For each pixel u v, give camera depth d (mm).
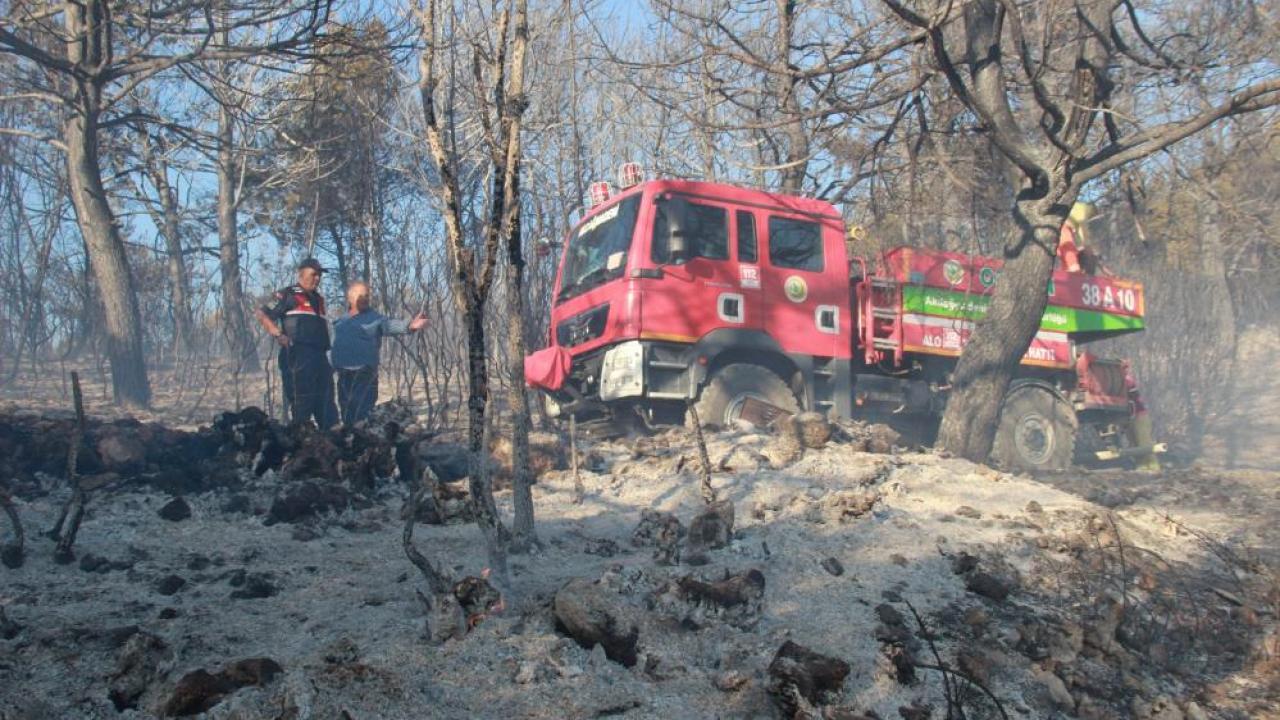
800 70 10984
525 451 5371
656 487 6875
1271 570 6203
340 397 9125
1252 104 9305
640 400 9297
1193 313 17875
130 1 13453
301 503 6109
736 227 9750
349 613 4496
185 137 15844
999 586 5113
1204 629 5246
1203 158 13242
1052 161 10312
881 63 11547
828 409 10000
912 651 4355
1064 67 12062
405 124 15281
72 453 5324
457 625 4105
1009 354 10312
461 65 12273
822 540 5730
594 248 10156
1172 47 12281
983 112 10102
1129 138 10297
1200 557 6402
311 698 3414
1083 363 12117
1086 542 5969
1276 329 21406
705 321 9406
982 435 10281
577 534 5824
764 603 4645
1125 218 18000
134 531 5734
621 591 4473
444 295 11344
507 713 3568
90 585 4836
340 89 15117
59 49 15617
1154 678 4723
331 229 16297
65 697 3594
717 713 3686
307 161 15766
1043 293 10312
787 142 15031
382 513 6344
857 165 13211
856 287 10547
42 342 17750
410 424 9078
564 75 15336
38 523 5703
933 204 14469
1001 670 4359
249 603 4660
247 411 7352
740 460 7312
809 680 3715
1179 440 15945
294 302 8609
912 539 5773
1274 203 15578
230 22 14008
